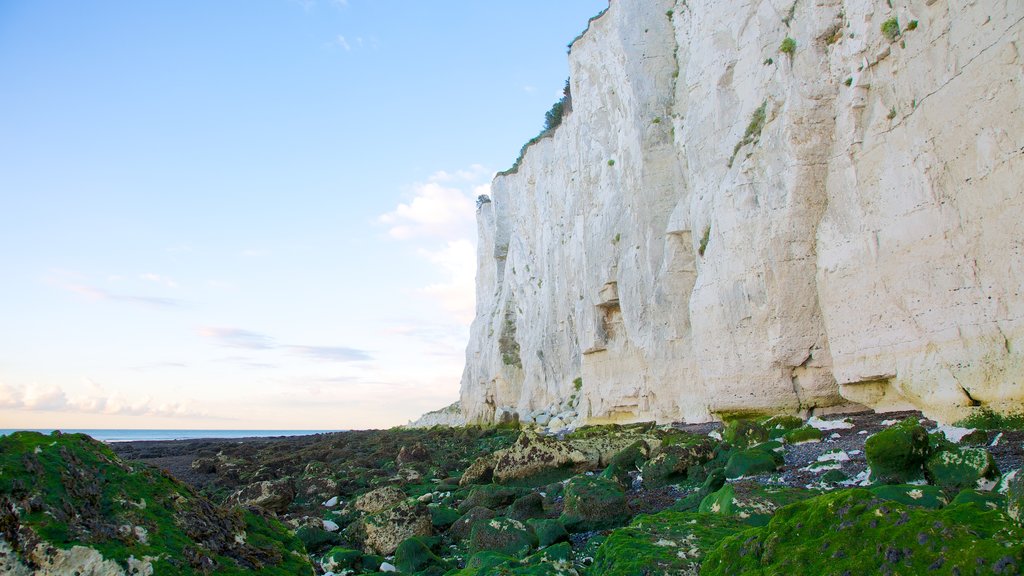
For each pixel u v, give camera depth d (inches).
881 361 662.5
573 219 1588.3
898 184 642.2
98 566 165.9
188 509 206.2
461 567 371.9
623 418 1295.5
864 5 694.5
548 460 669.3
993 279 527.5
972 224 550.0
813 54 774.5
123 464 208.4
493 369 2043.6
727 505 317.1
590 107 1513.3
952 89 573.0
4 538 163.6
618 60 1299.2
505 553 370.0
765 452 521.3
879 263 667.4
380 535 447.2
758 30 894.4
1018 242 501.0
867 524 175.5
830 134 759.7
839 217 737.0
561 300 1651.1
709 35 1005.8
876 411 700.7
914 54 625.3
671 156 1167.0
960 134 563.2
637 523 291.9
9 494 171.3
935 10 598.2
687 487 512.1
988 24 533.0
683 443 592.1
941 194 586.9
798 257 778.8
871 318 677.3
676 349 1072.2
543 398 1738.4
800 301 777.6
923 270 605.6
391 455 1087.0
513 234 2113.7
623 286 1215.6
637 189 1184.8
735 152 897.5
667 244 1090.1
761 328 810.8
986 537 153.3
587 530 413.4
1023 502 164.2
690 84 1049.5
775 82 833.5
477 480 707.4
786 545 190.2
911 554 158.4
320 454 1157.1
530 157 2017.7
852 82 714.2
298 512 613.0
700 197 987.3
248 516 233.1
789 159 783.7
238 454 1323.8
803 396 784.3
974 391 545.0
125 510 188.4
